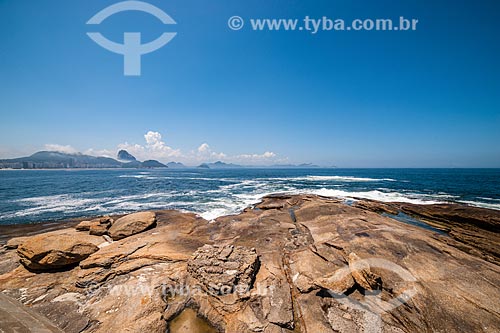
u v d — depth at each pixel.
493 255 9.84
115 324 6.32
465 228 13.72
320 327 6.10
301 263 8.91
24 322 6.26
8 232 14.03
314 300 7.09
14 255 9.83
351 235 10.62
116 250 9.57
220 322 6.69
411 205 18.03
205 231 13.02
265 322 6.40
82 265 8.54
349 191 29.77
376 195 25.91
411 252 8.77
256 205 20.72
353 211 15.26
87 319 6.52
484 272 7.54
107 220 13.05
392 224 12.69
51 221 16.38
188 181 50.53
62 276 8.47
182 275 8.23
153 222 13.42
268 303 6.96
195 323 6.70
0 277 8.31
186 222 14.70
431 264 7.98
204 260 8.22
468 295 6.58
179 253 9.70
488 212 14.12
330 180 49.41
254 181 49.12
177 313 6.90
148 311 6.73
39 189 35.19
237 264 7.98
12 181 49.50
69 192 31.78
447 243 10.69
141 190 33.75
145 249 9.97
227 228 13.40
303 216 15.48
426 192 28.16
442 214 15.29
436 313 6.14
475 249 10.33
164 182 47.84
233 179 56.41
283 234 12.42
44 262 8.49
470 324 5.79
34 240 9.08
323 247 9.74
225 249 8.85
